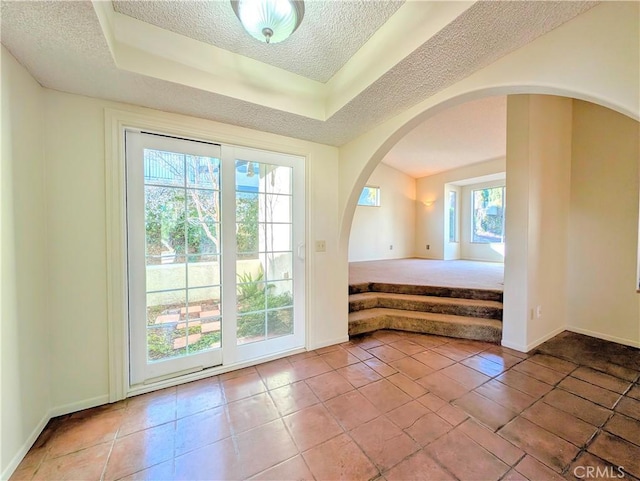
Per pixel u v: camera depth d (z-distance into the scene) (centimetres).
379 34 158
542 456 139
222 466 135
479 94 159
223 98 179
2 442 126
